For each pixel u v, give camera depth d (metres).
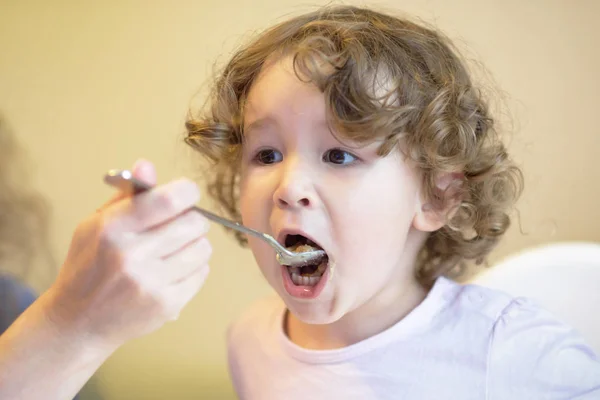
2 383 0.46
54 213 1.07
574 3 0.88
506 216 0.72
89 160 1.05
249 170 0.60
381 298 0.64
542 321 0.63
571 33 0.89
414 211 0.61
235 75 0.65
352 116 0.54
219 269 1.04
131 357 1.08
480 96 0.71
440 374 0.61
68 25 1.02
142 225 0.43
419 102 0.60
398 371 0.62
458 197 0.65
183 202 0.43
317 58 0.56
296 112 0.55
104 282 0.43
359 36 0.60
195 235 0.45
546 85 0.90
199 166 0.90
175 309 0.46
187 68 0.99
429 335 0.63
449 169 0.62
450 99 0.62
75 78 1.03
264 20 0.95
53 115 1.05
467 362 0.61
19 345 0.46
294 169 0.55
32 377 0.47
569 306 0.76
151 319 0.45
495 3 0.89
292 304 0.58
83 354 0.47
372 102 0.55
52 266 1.08
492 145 0.70
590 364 0.61
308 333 0.68
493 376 0.60
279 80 0.57
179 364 1.07
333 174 0.55
